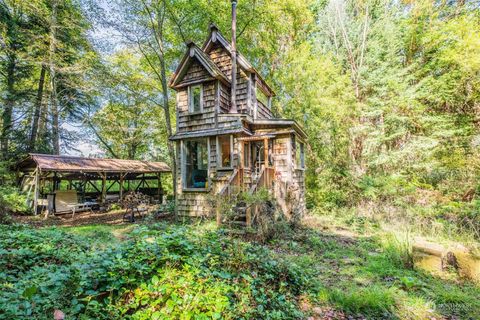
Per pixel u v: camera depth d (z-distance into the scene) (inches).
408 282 157.5
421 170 446.9
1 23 478.9
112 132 774.5
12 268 140.8
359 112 534.0
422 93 448.5
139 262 116.6
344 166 527.2
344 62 668.1
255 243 232.1
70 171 469.1
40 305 88.9
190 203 389.1
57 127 604.1
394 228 308.8
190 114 410.9
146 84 649.0
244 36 624.1
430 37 464.1
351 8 695.1
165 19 552.7
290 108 572.7
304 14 659.4
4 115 534.9
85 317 86.7
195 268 114.6
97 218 428.5
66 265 144.2
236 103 437.1
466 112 448.1
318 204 482.3
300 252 223.1
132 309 100.4
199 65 407.5
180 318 92.7
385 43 534.6
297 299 134.3
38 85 670.5
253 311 107.8
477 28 418.9
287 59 598.5
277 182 340.5
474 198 343.0
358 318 123.6
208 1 525.0
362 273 180.5
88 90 585.0
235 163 370.0
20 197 439.2
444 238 259.8
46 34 538.3
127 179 669.3
